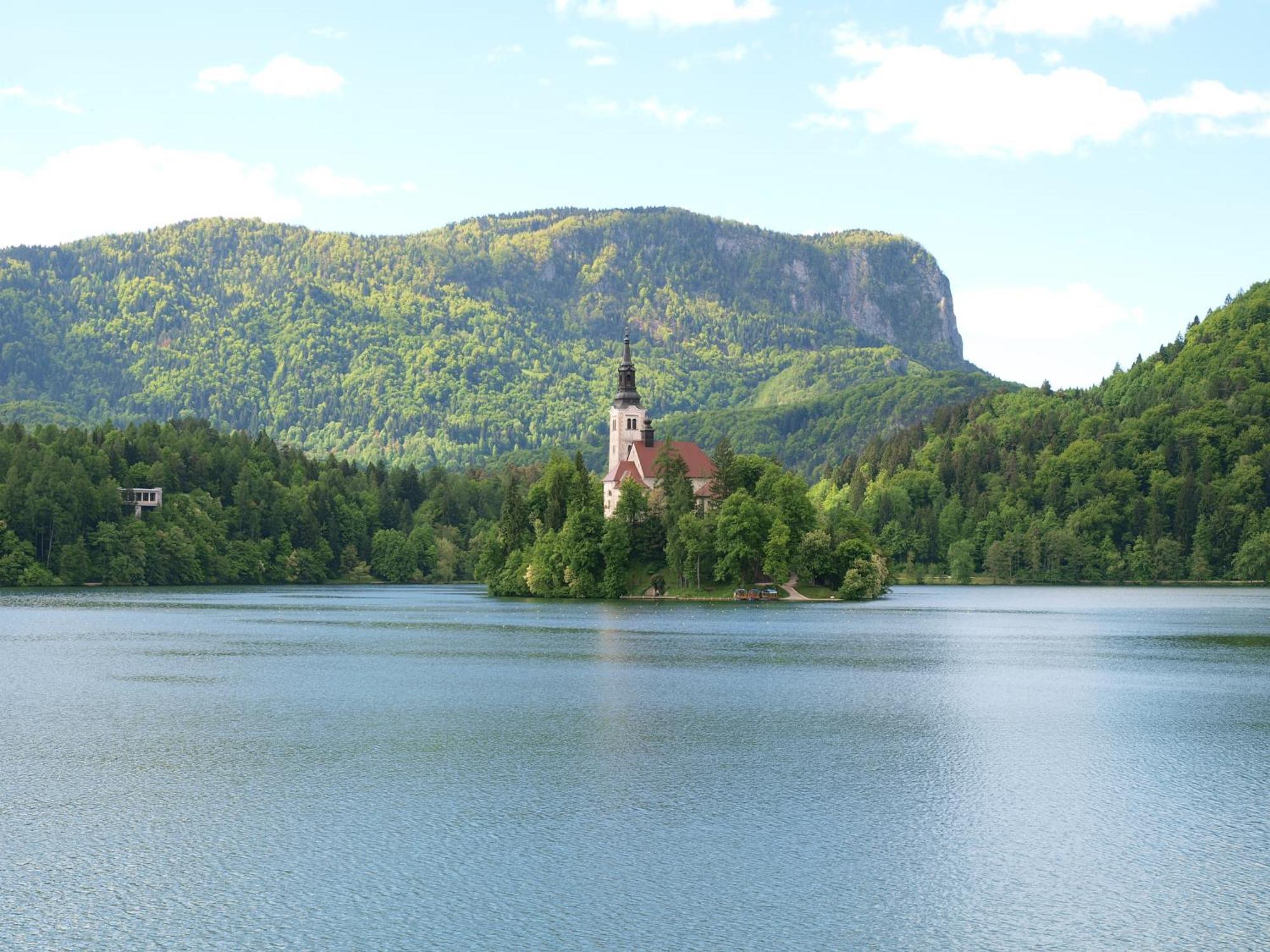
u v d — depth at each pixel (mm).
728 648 165875
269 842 67000
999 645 175125
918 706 113062
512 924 55281
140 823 70562
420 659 150500
